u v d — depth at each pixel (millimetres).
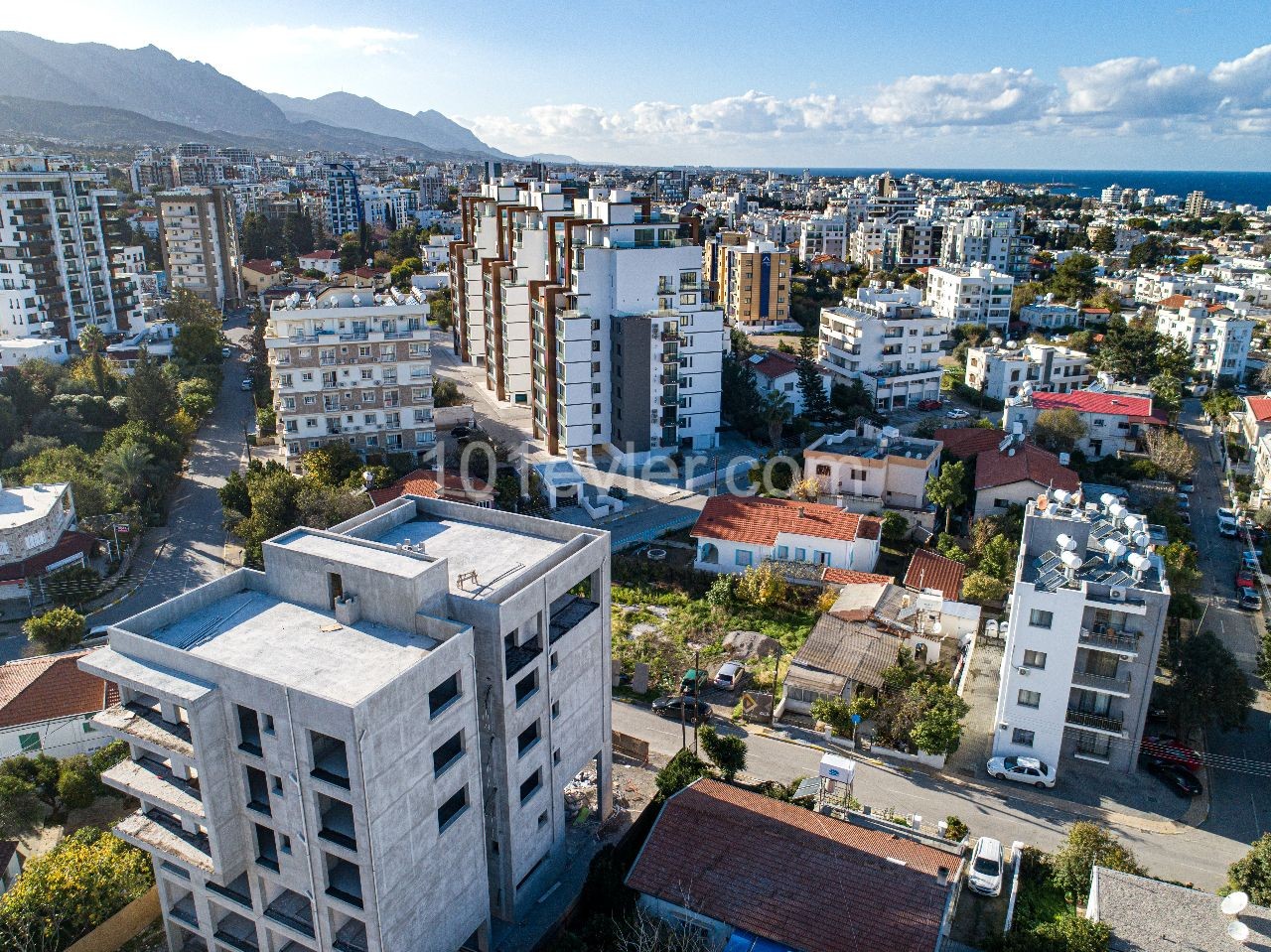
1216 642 52312
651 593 69750
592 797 45281
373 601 33844
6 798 42406
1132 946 33188
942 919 35562
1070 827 46094
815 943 34438
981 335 152625
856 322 121250
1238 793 49062
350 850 29234
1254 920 34344
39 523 68000
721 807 41000
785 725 54125
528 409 115125
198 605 35344
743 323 171000
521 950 36438
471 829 34000
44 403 97312
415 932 31656
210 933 35219
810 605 67312
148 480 85125
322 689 29547
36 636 58250
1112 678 48938
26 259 124625
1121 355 132625
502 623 33375
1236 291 168875
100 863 37562
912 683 54406
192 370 121062
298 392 87625
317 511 70875
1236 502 90312
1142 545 52062
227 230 182625
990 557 69000
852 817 43969
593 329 93938
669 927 35656
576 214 105750
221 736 30859
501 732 34688
